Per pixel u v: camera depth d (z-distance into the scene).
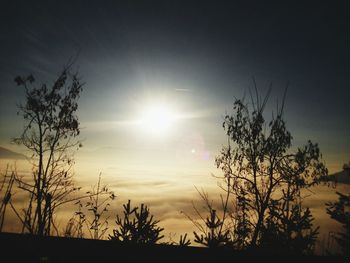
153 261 5.30
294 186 10.20
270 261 5.64
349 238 6.07
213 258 5.62
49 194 8.47
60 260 5.10
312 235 7.04
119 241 5.93
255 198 10.05
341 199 6.32
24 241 5.56
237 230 8.45
